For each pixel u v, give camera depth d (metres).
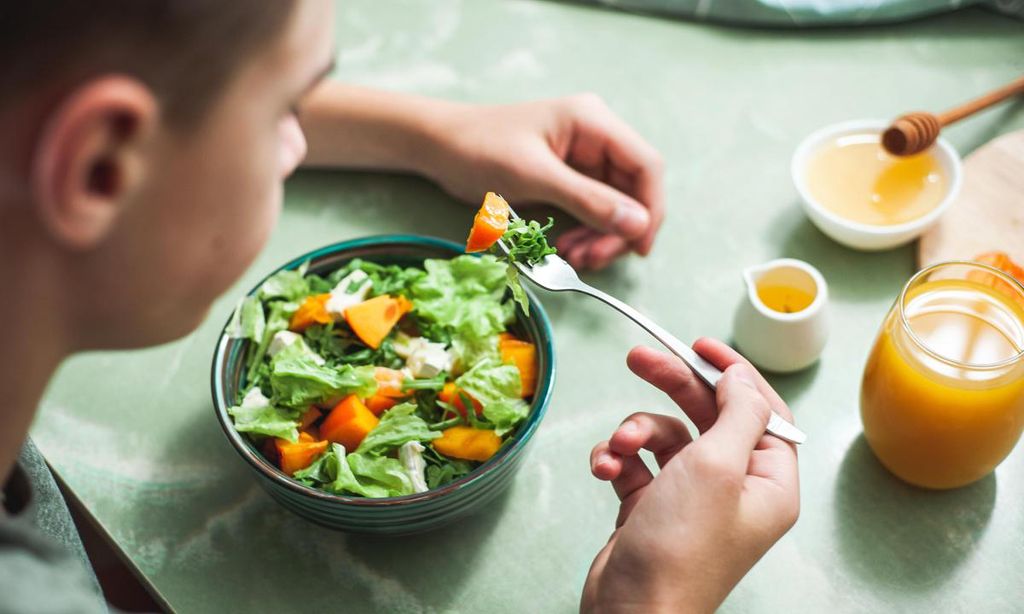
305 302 0.66
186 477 0.67
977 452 0.60
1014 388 0.58
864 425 0.64
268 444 0.62
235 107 0.40
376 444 0.61
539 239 0.59
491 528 0.64
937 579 0.61
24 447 0.54
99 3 0.35
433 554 0.63
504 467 0.59
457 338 0.65
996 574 0.61
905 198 0.73
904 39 0.86
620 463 0.57
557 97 0.83
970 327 0.62
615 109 0.83
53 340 0.42
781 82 0.84
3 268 0.39
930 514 0.63
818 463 0.66
